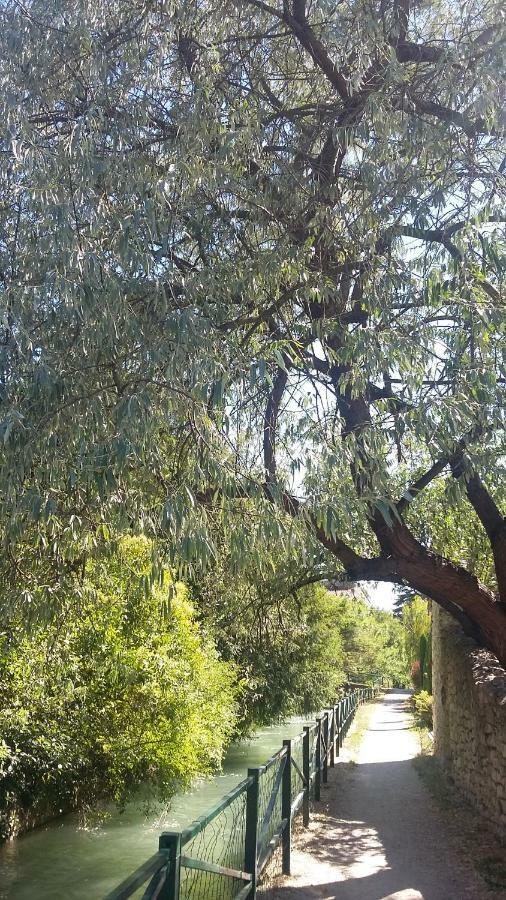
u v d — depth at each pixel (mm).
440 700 14852
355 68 6902
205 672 12367
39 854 9914
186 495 4465
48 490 4680
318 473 4953
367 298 6199
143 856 9898
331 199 6977
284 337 6371
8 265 5812
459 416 5148
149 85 6637
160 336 5168
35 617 6312
